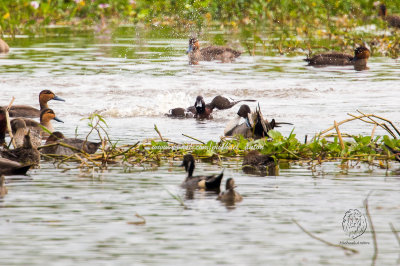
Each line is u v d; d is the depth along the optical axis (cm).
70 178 3481
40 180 3428
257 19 11381
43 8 10862
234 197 3052
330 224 2716
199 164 3872
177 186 3309
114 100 5997
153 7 11556
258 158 3841
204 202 3012
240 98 6078
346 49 9012
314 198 3077
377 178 3472
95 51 8581
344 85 6619
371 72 7400
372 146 4081
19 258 2356
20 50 8569
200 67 7656
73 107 5738
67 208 2916
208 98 6094
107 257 2366
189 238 2550
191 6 11506
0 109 4581
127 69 7438
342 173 3600
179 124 5203
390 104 5703
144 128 4994
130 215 2823
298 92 6269
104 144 4038
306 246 2484
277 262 2333
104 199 3059
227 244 2495
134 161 3928
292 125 4959
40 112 5466
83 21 11450
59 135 4309
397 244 2517
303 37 10019
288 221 2747
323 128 4838
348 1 11844
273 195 3127
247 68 7631
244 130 4691
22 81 6675
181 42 9519
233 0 11594
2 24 10038
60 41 9419
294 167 3778
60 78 6850
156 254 2392
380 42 9388
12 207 2925
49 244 2489
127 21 11600
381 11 11369
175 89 6412
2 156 3812
